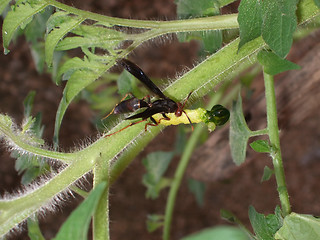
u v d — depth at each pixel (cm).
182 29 23
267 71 22
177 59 48
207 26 23
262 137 32
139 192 47
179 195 48
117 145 23
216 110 24
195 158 36
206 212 47
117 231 47
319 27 26
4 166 44
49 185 22
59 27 23
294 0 21
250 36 22
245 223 46
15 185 44
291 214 23
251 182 46
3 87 47
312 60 30
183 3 25
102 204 22
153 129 24
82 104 46
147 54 48
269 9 21
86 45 23
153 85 23
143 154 47
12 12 22
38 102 47
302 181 47
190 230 47
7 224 22
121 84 26
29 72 47
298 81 31
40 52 32
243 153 26
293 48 30
